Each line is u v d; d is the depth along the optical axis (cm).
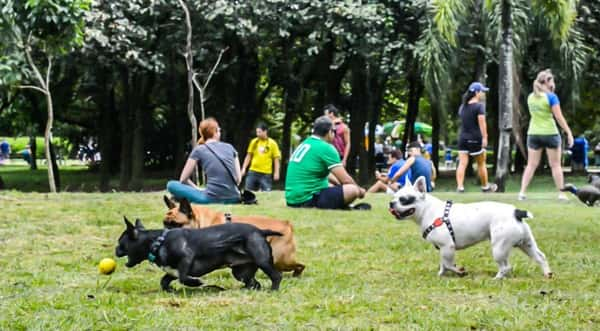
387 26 2334
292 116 3088
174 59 2439
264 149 1761
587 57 2531
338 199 1209
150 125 3366
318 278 709
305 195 1223
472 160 3147
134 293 639
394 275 734
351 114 2711
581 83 2559
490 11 2078
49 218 1082
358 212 1180
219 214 712
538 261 716
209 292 638
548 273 715
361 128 2697
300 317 550
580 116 3212
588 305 594
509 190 2066
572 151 3306
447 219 720
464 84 2705
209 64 2458
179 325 528
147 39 2302
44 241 918
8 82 1669
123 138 2666
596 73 2656
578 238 965
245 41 2370
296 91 2841
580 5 2433
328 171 1226
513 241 705
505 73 1816
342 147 1548
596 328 526
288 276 721
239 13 2259
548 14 1772
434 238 725
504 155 1812
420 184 729
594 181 1327
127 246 623
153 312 562
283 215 1125
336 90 2694
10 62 1650
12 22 1541
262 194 1505
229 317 549
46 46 1669
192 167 1248
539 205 1320
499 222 706
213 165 1242
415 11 2345
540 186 2262
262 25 2327
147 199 1353
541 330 518
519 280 702
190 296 621
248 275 648
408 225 1060
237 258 631
